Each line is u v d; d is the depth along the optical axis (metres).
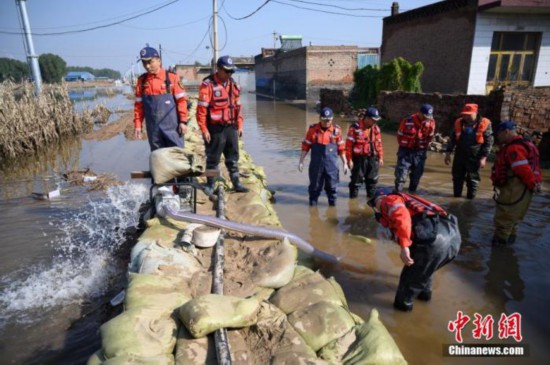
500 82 16.52
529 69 16.66
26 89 14.62
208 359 2.46
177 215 4.38
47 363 3.20
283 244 3.88
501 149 4.78
